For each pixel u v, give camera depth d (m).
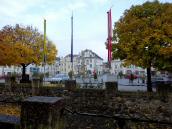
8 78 39.62
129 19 30.97
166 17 28.98
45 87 28.47
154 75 49.06
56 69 118.81
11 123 5.90
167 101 21.81
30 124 5.45
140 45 28.19
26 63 44.59
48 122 5.35
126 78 52.25
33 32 46.91
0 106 21.75
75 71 118.31
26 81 39.41
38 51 46.38
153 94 22.47
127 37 29.77
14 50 42.34
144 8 30.59
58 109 5.62
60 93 27.38
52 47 49.78
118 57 32.00
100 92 25.14
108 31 33.38
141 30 29.48
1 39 43.03
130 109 23.36
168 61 27.97
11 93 30.28
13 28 45.75
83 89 26.06
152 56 28.47
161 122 5.62
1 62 41.88
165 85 22.30
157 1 31.36
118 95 24.16
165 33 28.36
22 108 5.53
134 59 28.94
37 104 5.43
